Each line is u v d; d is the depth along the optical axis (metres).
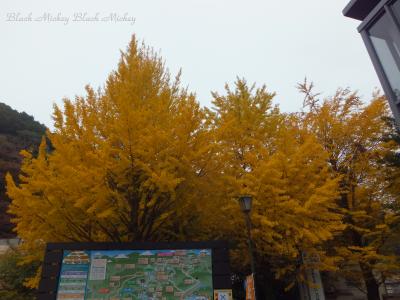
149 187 6.25
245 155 8.87
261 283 10.59
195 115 6.55
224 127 6.91
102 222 6.96
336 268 8.28
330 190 7.88
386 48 8.29
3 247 16.48
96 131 6.99
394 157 9.41
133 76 8.27
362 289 11.59
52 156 6.38
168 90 8.65
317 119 11.46
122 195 6.49
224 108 10.82
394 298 11.03
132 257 6.07
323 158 8.73
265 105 11.12
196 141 6.57
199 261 6.10
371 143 10.67
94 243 6.16
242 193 7.74
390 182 10.09
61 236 7.09
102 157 5.80
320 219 8.41
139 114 6.02
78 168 5.98
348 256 9.55
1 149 38.44
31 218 6.64
